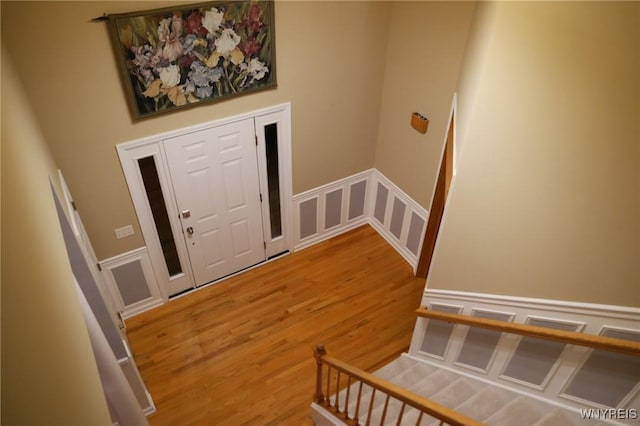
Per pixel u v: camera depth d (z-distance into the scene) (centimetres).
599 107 226
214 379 431
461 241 316
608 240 258
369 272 546
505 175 271
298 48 417
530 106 243
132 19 327
